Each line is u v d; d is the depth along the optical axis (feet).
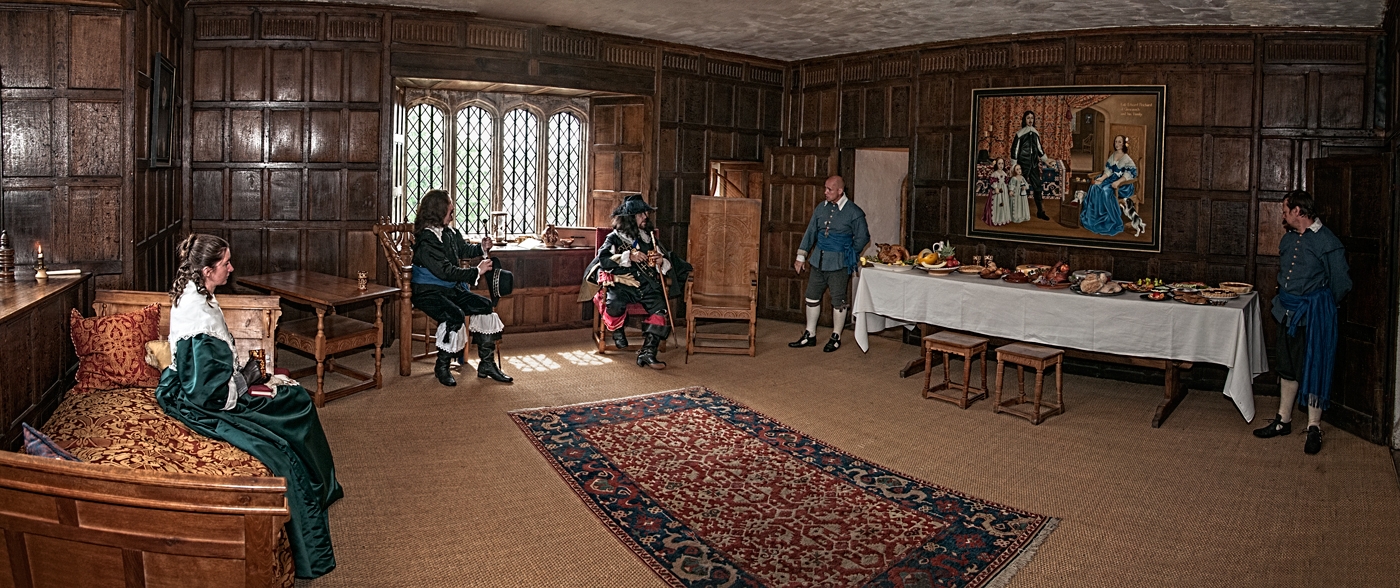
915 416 19.19
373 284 21.26
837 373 23.18
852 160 29.30
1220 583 11.55
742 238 26.78
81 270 16.94
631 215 23.97
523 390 20.49
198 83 23.15
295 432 11.75
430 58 24.57
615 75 27.66
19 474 7.79
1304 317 17.28
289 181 23.85
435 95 27.37
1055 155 24.67
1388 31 20.38
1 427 11.89
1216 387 22.50
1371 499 14.66
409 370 21.54
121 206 17.13
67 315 15.24
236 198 23.57
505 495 14.03
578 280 28.22
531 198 29.68
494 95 28.43
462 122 28.09
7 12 16.40
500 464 15.44
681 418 18.48
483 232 28.84
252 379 12.32
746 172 30.63
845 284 25.95
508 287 21.63
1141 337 18.95
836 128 30.04
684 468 15.46
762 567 11.73
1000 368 19.43
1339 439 18.16
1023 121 25.12
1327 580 11.67
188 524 7.81
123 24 16.90
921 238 27.89
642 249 23.93
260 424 11.55
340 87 23.94
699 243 26.86
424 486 14.33
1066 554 12.34
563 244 28.22
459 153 28.12
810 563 11.86
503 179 28.94
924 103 27.45
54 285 14.96
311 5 23.58
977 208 26.32
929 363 20.66
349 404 18.92
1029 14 22.58
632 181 29.17
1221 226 23.03
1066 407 20.38
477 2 23.29
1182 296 19.06
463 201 28.40
